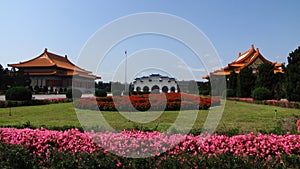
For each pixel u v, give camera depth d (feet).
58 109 55.31
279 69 113.09
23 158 15.06
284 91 68.64
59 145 16.69
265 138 16.15
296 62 61.26
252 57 126.21
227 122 35.63
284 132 19.74
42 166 15.30
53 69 153.28
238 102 81.71
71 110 53.01
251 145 15.69
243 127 30.55
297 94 60.23
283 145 15.51
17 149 15.46
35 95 120.06
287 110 54.39
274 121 36.22
